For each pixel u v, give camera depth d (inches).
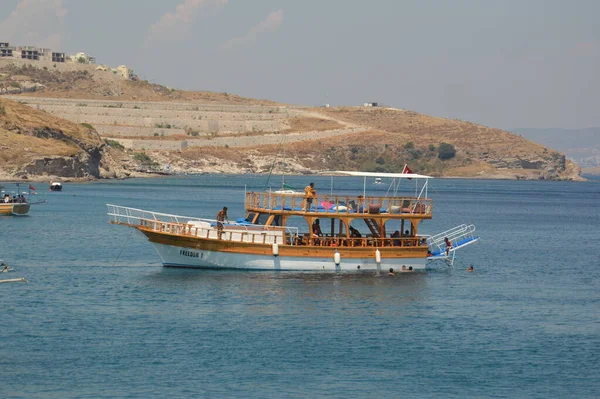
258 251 4084.6
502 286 4197.8
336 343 2974.9
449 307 3602.4
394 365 2755.9
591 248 6264.8
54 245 5388.8
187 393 2454.5
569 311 3609.7
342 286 3875.5
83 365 2669.8
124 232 6314.0
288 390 2502.5
